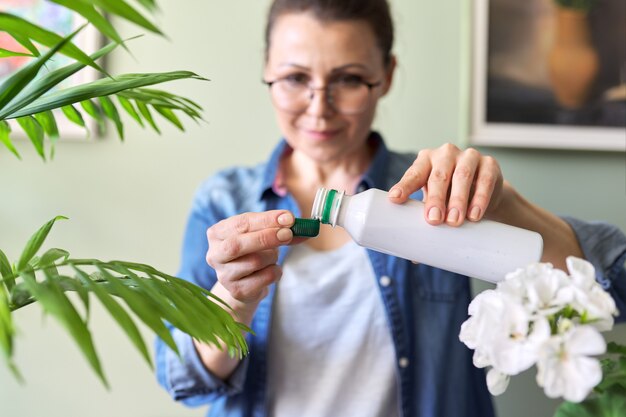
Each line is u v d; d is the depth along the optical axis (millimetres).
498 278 563
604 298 375
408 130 1146
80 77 1127
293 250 945
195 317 373
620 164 1122
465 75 1114
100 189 1169
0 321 315
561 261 788
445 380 934
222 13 1144
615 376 435
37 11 1135
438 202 572
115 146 1163
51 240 1175
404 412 901
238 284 645
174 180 1165
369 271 930
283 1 856
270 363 922
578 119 1107
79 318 321
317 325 917
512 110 1113
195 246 984
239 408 922
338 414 899
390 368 911
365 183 975
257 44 1144
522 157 1137
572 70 1103
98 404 1196
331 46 820
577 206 1133
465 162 611
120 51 1140
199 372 875
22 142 1163
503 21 1106
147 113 629
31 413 1199
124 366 1191
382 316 914
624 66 1097
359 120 869
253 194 1006
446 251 569
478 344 387
